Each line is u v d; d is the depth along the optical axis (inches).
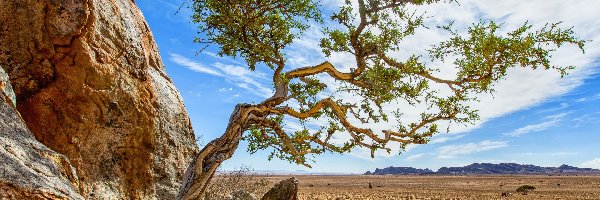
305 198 1217.4
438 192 1963.6
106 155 285.0
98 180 276.5
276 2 308.8
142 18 352.8
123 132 293.9
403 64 294.2
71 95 268.5
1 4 262.1
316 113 308.2
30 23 264.1
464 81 289.6
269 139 323.0
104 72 279.1
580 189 2148.1
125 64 295.4
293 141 314.2
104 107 281.9
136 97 302.0
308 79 315.6
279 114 301.6
